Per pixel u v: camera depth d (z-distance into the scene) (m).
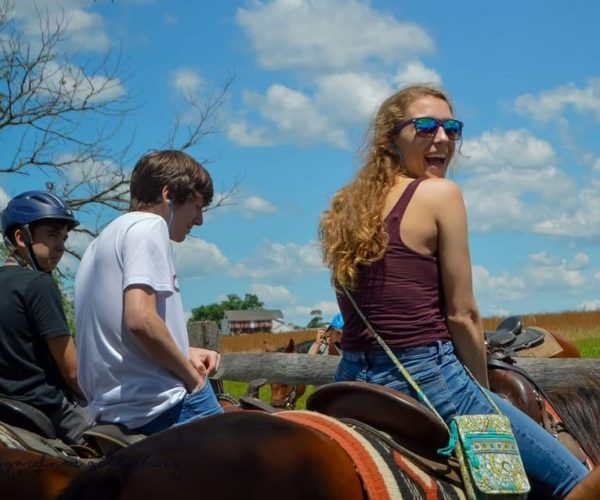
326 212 3.66
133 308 3.57
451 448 3.12
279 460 2.53
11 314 4.44
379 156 3.65
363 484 2.73
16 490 2.98
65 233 4.87
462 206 3.41
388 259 3.38
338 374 3.57
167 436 2.54
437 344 3.35
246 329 106.69
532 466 3.35
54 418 4.50
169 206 3.97
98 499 2.40
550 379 6.06
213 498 2.41
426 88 3.73
